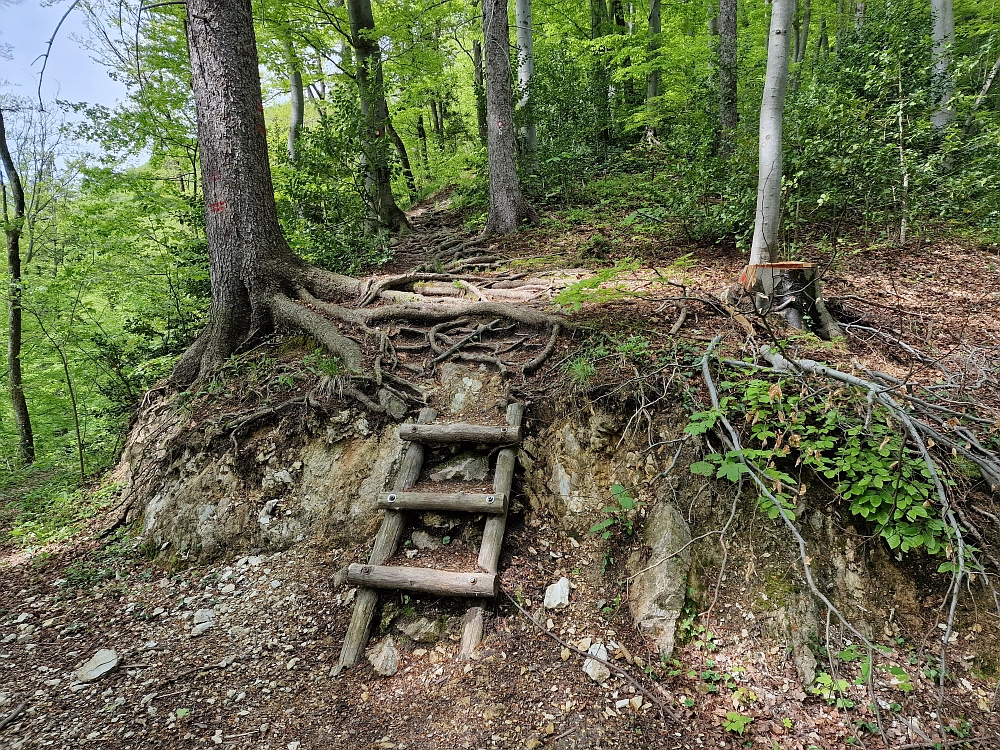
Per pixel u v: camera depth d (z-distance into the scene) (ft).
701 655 9.18
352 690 9.36
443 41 46.70
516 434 12.08
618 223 24.71
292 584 11.94
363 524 12.61
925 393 11.10
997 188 20.85
